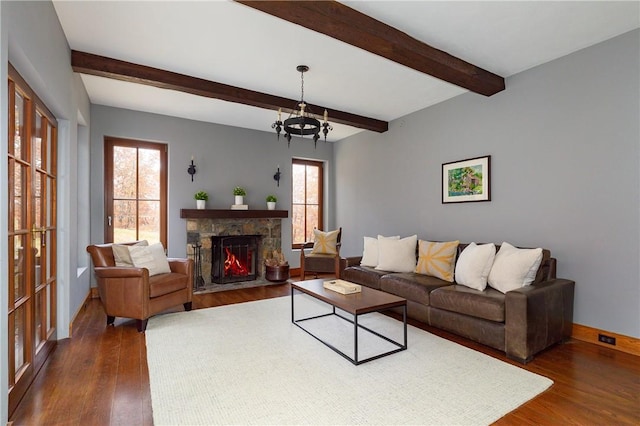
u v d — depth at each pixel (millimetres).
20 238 2061
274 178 5906
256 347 2699
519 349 2445
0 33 1437
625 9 2369
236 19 2504
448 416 1786
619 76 2721
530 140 3334
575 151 2994
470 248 3307
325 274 6000
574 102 3000
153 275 3477
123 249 3410
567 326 2822
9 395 1780
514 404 1902
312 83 3707
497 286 2932
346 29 2365
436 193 4375
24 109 2129
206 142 5246
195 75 3469
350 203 6082
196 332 3049
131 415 1794
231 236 5348
